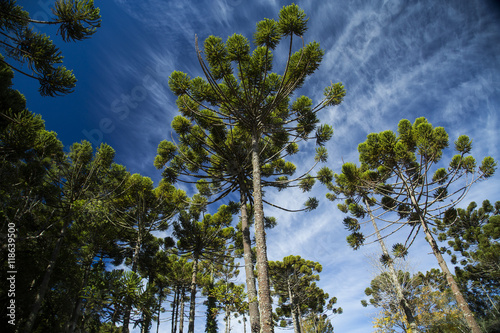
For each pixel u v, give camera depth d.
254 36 6.90
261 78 7.77
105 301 6.75
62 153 9.70
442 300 12.20
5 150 6.07
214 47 7.43
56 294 9.96
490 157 8.61
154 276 16.38
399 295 10.49
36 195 8.98
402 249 10.98
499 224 18.56
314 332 22.45
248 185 10.46
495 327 15.77
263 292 4.97
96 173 10.46
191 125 10.66
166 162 11.05
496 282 19.48
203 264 20.08
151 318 7.11
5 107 7.07
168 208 13.41
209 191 11.64
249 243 7.95
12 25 5.20
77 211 9.59
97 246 11.91
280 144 11.06
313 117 9.26
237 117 7.57
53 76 5.64
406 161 9.19
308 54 7.61
